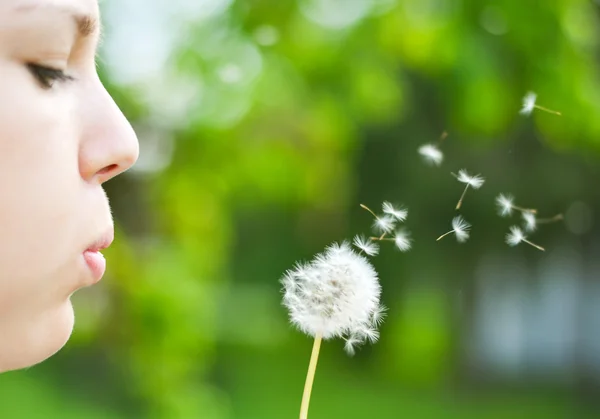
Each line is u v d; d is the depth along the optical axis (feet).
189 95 8.09
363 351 16.74
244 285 21.59
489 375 16.76
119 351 8.69
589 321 16.96
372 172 15.08
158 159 8.46
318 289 2.37
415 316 15.70
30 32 2.22
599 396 15.64
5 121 2.20
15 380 10.00
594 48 8.64
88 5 2.28
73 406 9.02
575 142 8.09
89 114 2.29
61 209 2.24
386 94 8.13
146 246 8.48
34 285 2.24
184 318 8.47
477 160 14.19
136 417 8.72
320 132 9.05
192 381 9.04
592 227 15.53
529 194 14.53
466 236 2.57
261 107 8.37
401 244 2.57
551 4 7.16
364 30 7.84
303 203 14.64
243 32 7.68
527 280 16.33
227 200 10.15
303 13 7.83
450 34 7.24
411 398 14.88
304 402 2.36
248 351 18.95
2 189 2.20
